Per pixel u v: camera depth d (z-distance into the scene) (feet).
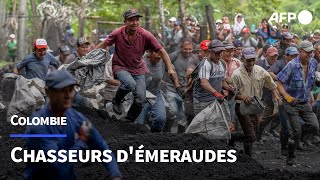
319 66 53.57
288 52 47.91
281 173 33.50
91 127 22.13
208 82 39.63
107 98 44.70
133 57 42.34
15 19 107.55
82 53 46.78
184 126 49.83
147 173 33.71
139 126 43.98
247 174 33.19
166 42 76.95
